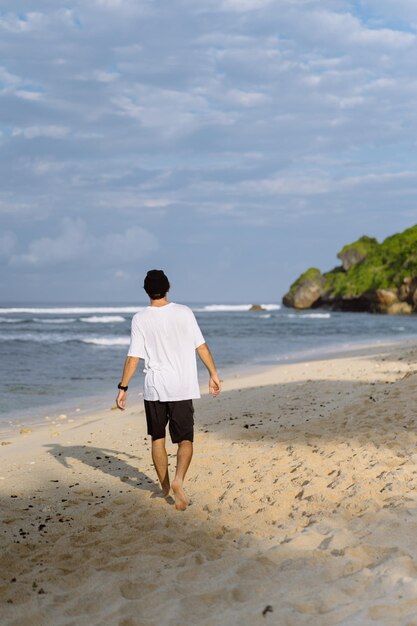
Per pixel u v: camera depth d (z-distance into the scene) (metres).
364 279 96.69
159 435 5.40
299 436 7.55
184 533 4.62
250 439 7.77
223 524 4.77
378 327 51.53
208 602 3.43
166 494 5.62
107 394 14.59
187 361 5.23
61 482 6.46
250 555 4.05
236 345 31.05
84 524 5.03
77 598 3.60
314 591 3.42
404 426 7.54
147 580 3.77
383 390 10.61
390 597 3.23
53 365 21.38
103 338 36.09
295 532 4.39
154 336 5.20
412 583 3.34
